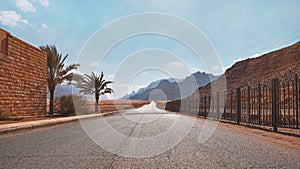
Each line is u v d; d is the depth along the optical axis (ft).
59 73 84.23
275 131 31.53
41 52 75.51
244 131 31.81
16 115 61.05
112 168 13.61
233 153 17.49
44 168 13.57
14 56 60.59
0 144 21.80
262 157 16.16
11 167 13.79
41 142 22.79
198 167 13.79
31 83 69.26
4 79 56.29
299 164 14.38
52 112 83.41
